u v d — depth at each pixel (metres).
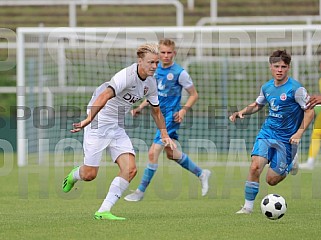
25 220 25.09
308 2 85.31
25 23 82.31
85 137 26.56
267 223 24.22
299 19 75.38
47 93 56.78
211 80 62.06
